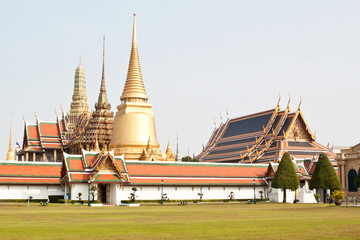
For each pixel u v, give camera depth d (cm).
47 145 17925
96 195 9700
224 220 4772
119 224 4272
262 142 14388
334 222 4512
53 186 10188
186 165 10912
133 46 14262
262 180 11300
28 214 5747
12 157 15250
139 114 13588
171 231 3669
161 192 10300
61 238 3206
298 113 13988
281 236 3356
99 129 16425
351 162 11775
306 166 12106
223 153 15562
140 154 13188
